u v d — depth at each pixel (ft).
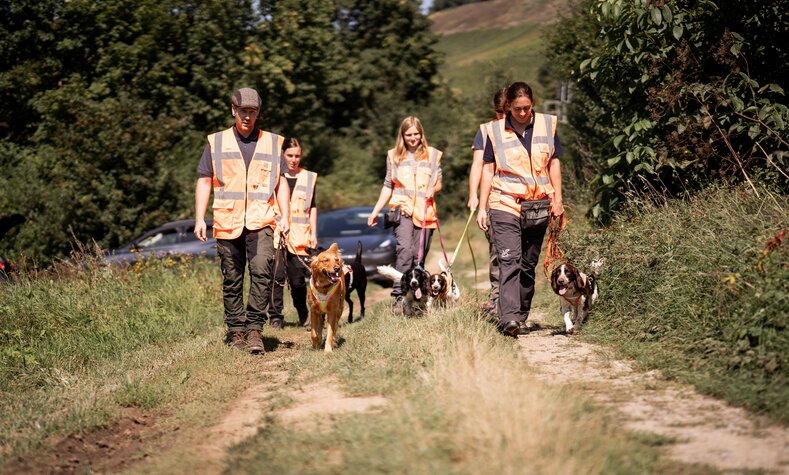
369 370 17.22
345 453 11.68
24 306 26.99
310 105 92.99
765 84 25.30
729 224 19.92
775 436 11.65
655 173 25.98
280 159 22.48
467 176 96.84
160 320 28.25
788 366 14.07
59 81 67.82
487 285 39.14
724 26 24.93
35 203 54.29
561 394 13.50
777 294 15.48
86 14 70.33
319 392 16.61
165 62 75.41
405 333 20.49
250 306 22.34
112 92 70.23
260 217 21.94
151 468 12.76
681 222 22.15
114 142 57.11
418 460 10.83
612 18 26.32
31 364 22.33
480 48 269.23
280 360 21.30
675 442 11.57
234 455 12.48
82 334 25.81
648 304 20.25
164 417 16.47
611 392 14.82
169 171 61.05
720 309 17.24
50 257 53.52
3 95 66.13
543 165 20.15
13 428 16.38
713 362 15.66
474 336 18.12
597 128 43.14
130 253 43.47
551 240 22.47
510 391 12.73
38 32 68.59
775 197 21.15
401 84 123.44
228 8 81.66
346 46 126.93
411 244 26.27
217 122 80.38
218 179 21.90
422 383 15.05
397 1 127.13
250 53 81.30
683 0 25.72
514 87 19.57
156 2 76.13
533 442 10.71
